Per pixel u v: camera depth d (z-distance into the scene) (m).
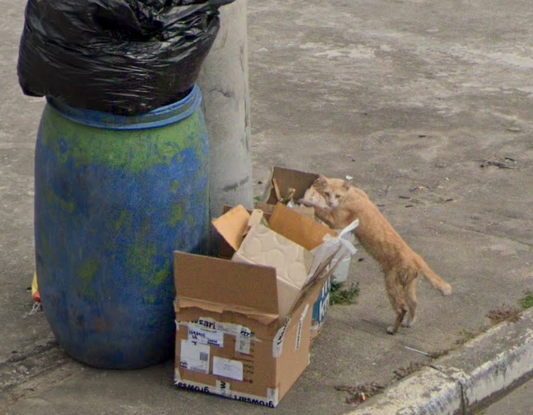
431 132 10.22
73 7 4.55
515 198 8.53
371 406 5.30
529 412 5.83
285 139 9.92
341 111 10.84
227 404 5.26
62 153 4.99
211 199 6.53
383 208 8.20
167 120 4.97
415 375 5.65
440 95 11.47
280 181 6.43
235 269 4.90
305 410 5.23
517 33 14.22
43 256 5.34
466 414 5.69
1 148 9.39
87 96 4.76
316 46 13.44
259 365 5.14
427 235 7.66
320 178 6.24
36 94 5.06
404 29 14.35
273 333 5.02
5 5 14.97
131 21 4.61
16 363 5.64
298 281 5.06
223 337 5.14
